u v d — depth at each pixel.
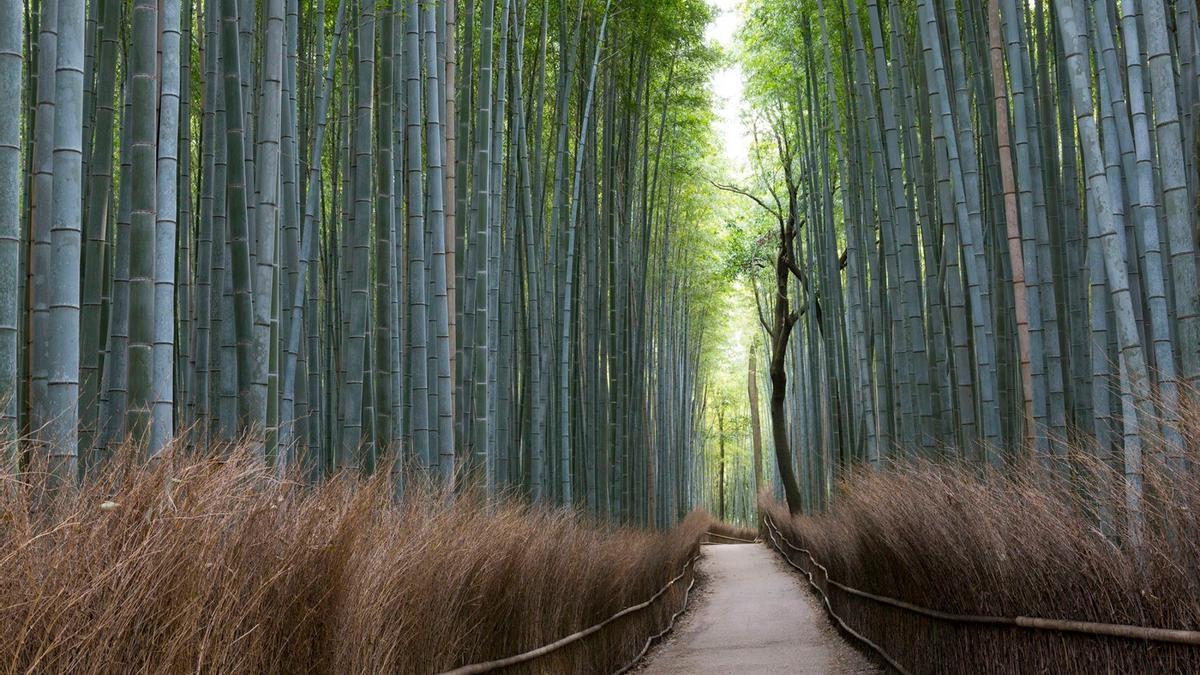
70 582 1.90
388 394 5.49
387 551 3.41
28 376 4.57
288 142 5.26
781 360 16.75
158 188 3.37
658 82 14.11
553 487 9.20
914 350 7.41
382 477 4.16
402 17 6.82
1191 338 3.79
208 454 2.58
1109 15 4.79
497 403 7.96
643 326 13.73
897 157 7.53
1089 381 5.73
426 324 6.20
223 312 4.46
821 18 9.20
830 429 13.71
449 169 6.39
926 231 7.82
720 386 33.50
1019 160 5.51
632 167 12.91
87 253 4.24
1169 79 3.86
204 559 2.23
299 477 3.05
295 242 5.24
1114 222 4.14
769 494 25.02
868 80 8.51
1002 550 4.25
